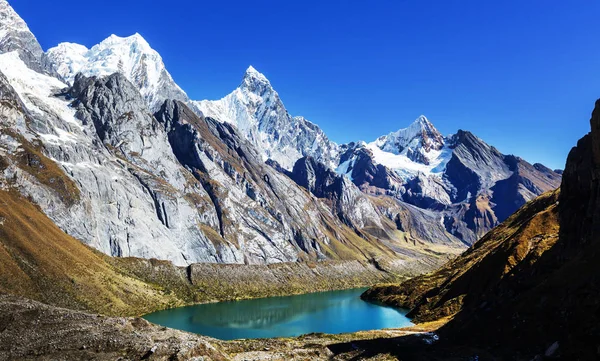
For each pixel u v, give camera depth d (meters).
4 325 90.88
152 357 81.38
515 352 88.62
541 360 76.50
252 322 193.25
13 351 80.62
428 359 98.12
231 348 111.31
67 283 175.75
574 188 132.00
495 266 174.12
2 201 195.00
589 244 108.75
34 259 172.50
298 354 109.19
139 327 101.50
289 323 192.50
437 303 194.38
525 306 99.69
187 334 111.69
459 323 128.88
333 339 134.88
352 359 106.44
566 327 83.62
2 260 159.25
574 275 94.31
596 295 83.00
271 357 103.81
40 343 84.38
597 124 114.12
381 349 113.00
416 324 176.75
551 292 96.38
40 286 162.25
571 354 74.25
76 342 85.62
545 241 159.00
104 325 96.12
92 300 177.00
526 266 147.00
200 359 85.12
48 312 99.81
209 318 197.38
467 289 183.88
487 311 117.12
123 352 83.19
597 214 112.12
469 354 96.19
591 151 127.00
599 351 69.81
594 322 77.69
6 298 105.06
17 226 184.00
